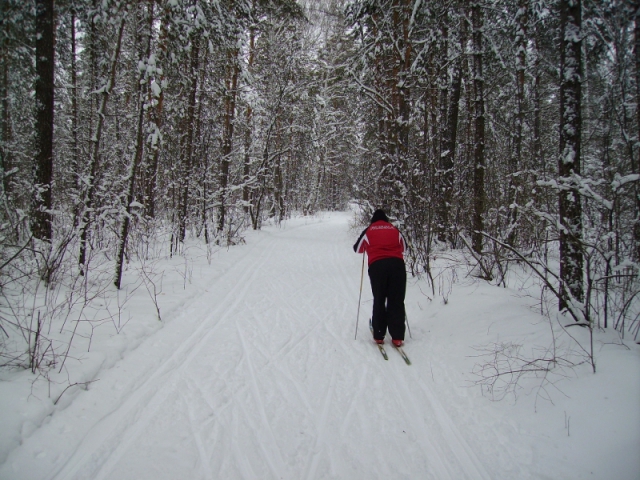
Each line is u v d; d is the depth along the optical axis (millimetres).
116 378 3471
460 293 5902
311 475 2410
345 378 3775
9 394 2818
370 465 2523
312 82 19875
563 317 4180
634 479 2178
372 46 11281
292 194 26359
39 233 7336
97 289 5703
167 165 11578
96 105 12195
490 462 2555
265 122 18328
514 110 11625
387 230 4938
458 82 11352
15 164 10414
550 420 2855
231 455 2572
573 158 4148
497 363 3723
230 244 12570
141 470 2389
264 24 16344
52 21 7770
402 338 4469
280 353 4328
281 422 2980
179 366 3875
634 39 3600
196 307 5816
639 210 3918
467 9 9516
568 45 4211
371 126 14891
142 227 8891
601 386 2932
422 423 3020
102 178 7590
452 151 11375
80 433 2707
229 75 14078
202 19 9984
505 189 8477
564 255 4285
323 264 10281
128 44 7973
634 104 3973
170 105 10781
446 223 9750
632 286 3928
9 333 3787
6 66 10125
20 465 2301
